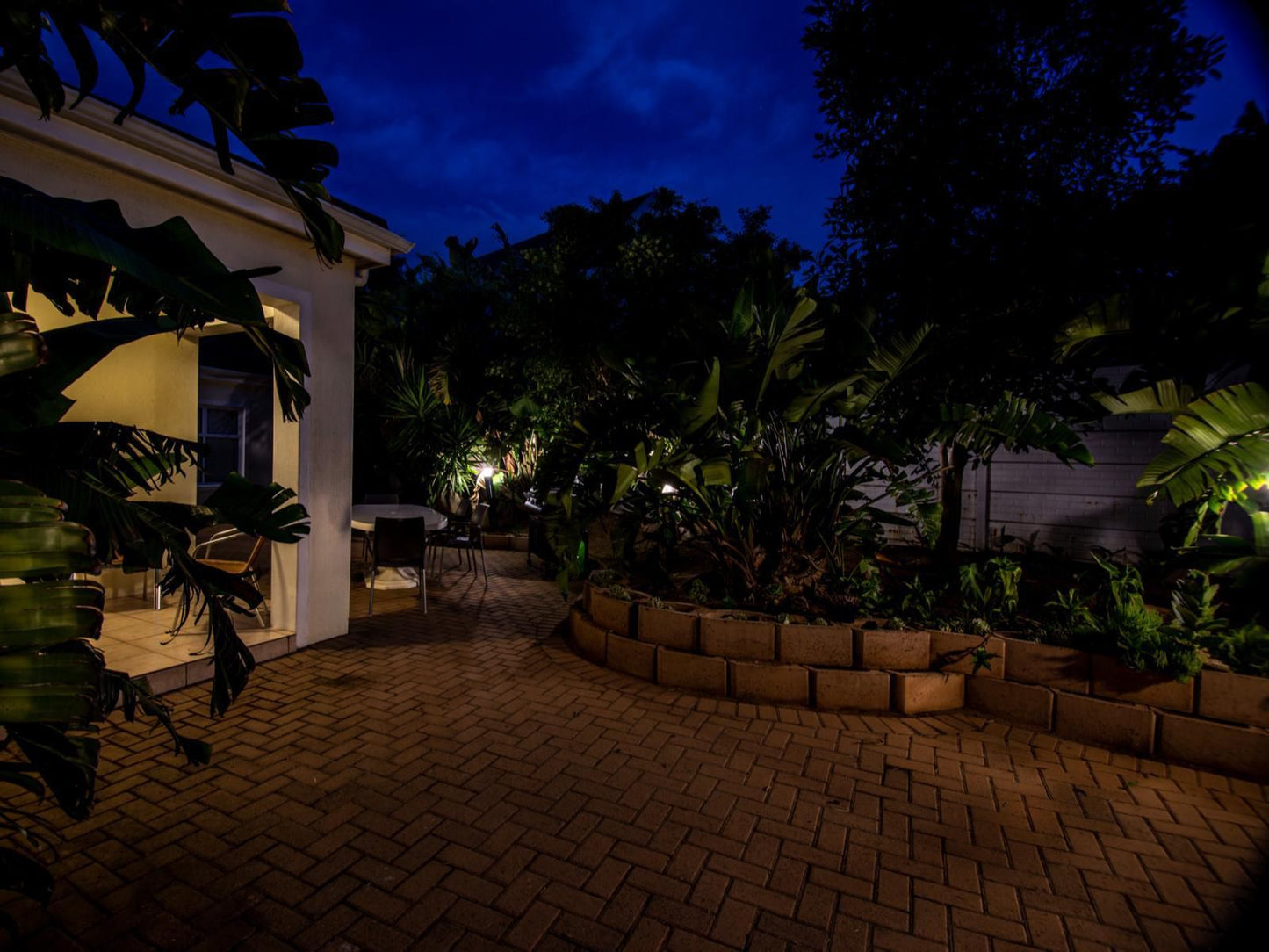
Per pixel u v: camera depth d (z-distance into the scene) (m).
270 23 1.75
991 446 4.51
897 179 5.15
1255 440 3.57
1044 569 6.77
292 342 2.56
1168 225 4.48
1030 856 2.69
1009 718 4.03
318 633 5.32
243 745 3.48
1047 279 4.75
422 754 3.44
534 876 2.47
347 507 5.54
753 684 4.27
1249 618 4.23
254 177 4.36
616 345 5.15
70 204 1.88
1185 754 3.53
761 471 4.53
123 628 5.12
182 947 2.06
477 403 11.80
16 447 2.16
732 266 8.43
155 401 6.28
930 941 2.20
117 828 2.69
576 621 5.43
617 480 4.08
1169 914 2.36
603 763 3.39
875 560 6.21
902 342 4.49
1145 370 5.10
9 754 3.27
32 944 2.05
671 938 2.17
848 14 5.04
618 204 8.61
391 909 2.27
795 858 2.63
